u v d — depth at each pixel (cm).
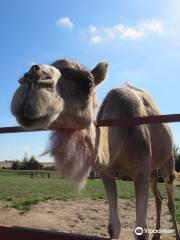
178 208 290
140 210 128
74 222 230
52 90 86
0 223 223
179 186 599
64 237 90
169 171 178
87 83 96
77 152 96
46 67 87
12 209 272
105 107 138
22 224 221
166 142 163
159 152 159
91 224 224
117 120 100
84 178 98
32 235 93
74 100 94
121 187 560
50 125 95
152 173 184
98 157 105
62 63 97
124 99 140
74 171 96
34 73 83
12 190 446
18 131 107
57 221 232
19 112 82
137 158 133
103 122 102
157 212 185
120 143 124
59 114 91
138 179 134
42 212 266
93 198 365
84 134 98
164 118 89
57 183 635
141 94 162
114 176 137
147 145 137
